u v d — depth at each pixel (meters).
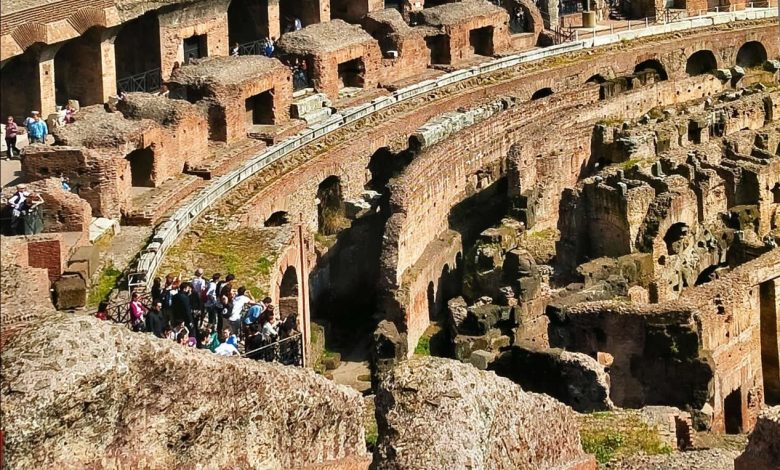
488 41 91.12
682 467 39.78
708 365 51.34
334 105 76.44
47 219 51.69
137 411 25.92
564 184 72.12
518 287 59.00
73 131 58.22
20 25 60.22
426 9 88.88
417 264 62.34
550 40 94.62
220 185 61.00
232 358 28.25
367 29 84.75
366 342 60.88
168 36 76.56
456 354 57.34
